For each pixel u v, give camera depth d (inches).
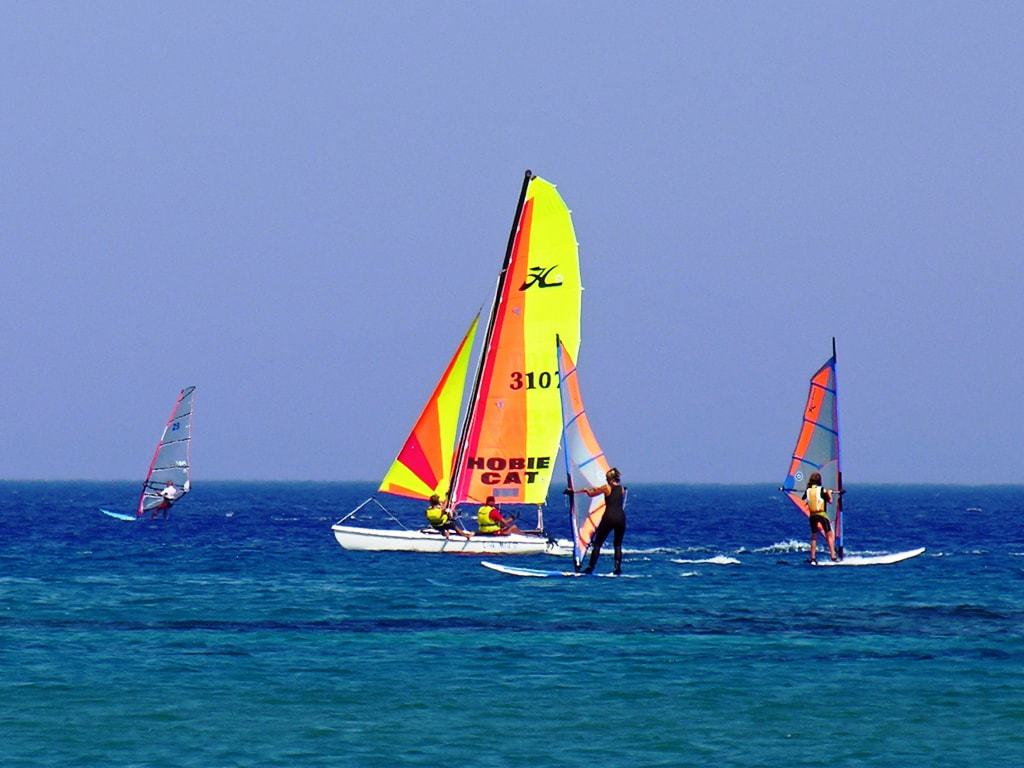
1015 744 3319.4
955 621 5265.8
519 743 3297.2
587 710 3636.8
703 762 3149.6
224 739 3312.0
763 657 4421.8
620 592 6151.6
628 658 4389.8
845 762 3157.0
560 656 4421.8
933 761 3174.2
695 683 3986.2
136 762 3105.3
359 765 3097.9
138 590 6314.0
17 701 3698.3
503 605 5669.3
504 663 4293.8
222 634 4874.5
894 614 5457.7
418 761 3134.8
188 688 3878.0
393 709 3629.4
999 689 3922.2
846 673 4153.5
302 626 5073.8
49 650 4507.9
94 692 3816.4
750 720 3543.3
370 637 4805.6
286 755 3174.2
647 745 3289.9
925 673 4156.0
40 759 3127.5
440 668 4205.2
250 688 3882.9
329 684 3946.9
